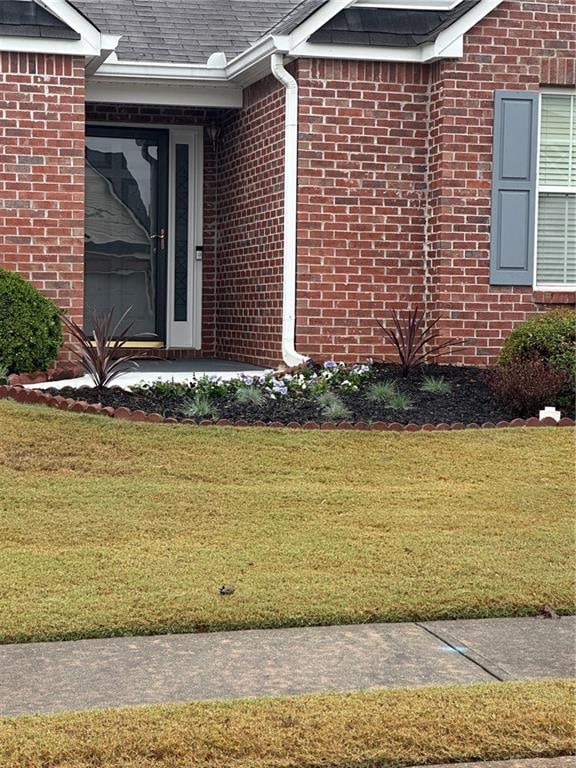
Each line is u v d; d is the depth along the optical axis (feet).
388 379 42.24
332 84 45.29
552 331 40.42
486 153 45.68
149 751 15.43
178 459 31.81
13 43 43.24
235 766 15.20
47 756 15.19
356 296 45.91
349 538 26.53
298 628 21.49
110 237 54.44
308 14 44.16
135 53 50.83
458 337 45.73
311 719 16.57
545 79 45.93
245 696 17.88
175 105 51.06
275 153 47.06
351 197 45.73
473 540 26.55
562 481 31.42
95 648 20.16
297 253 45.39
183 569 24.18
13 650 19.99
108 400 37.42
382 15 45.55
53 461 31.19
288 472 31.45
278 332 46.93
